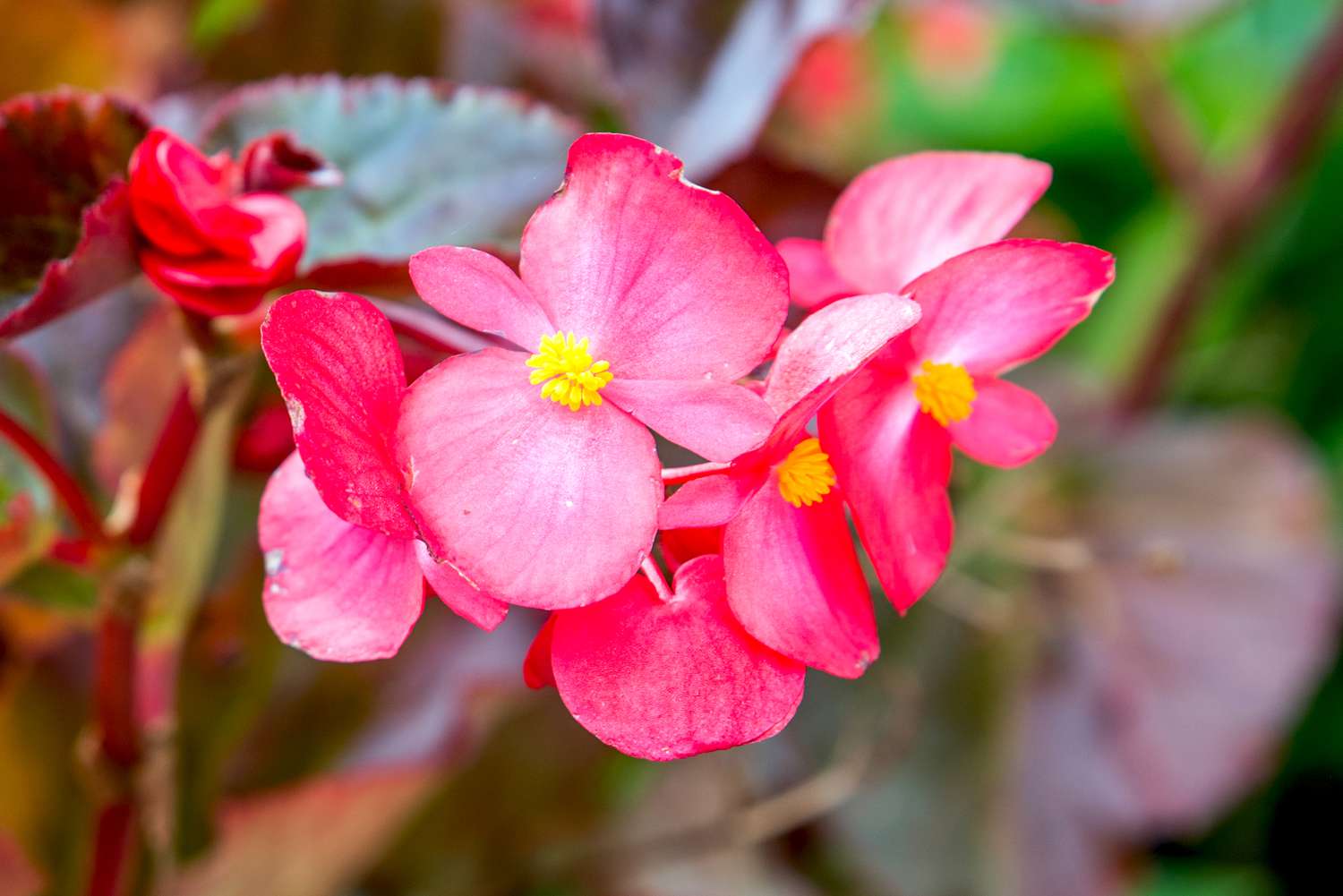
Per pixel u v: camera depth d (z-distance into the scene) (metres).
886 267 0.27
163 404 0.32
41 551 0.29
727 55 0.35
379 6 0.36
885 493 0.26
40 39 0.37
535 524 0.25
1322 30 0.44
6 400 0.31
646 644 0.25
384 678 0.36
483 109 0.31
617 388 0.25
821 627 0.26
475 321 0.25
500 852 0.41
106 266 0.27
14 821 0.34
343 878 0.38
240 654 0.32
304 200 0.30
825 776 0.40
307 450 0.24
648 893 0.42
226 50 0.36
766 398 0.25
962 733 0.44
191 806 0.31
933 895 0.43
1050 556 0.43
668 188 0.25
